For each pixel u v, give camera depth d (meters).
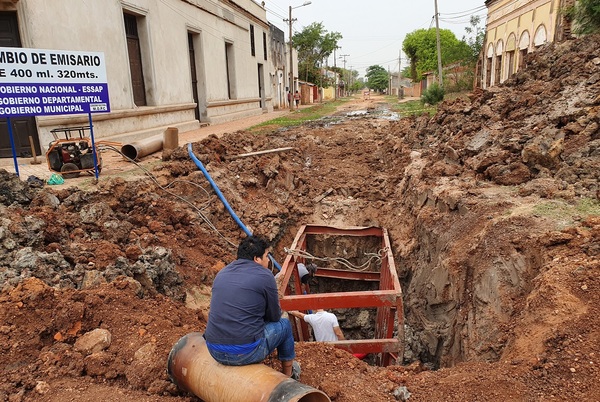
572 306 4.16
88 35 12.36
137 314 4.78
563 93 9.30
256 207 10.70
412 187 9.95
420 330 7.64
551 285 4.47
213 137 11.86
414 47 62.03
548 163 7.58
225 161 11.64
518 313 4.91
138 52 15.64
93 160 8.69
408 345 7.79
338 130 17.75
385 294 6.60
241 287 3.41
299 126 20.73
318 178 12.70
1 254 5.28
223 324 3.38
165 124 16.89
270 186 11.52
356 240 10.80
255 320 3.43
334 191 12.09
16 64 7.07
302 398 3.32
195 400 3.81
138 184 8.64
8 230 5.61
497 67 28.61
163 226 8.03
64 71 7.59
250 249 3.61
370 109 34.12
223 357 3.42
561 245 5.12
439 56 30.98
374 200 11.58
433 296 7.12
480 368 4.11
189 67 19.19
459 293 6.25
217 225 9.41
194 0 19.59
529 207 6.29
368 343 6.37
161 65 16.59
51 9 11.05
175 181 9.49
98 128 12.73
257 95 31.94
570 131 7.93
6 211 6.17
